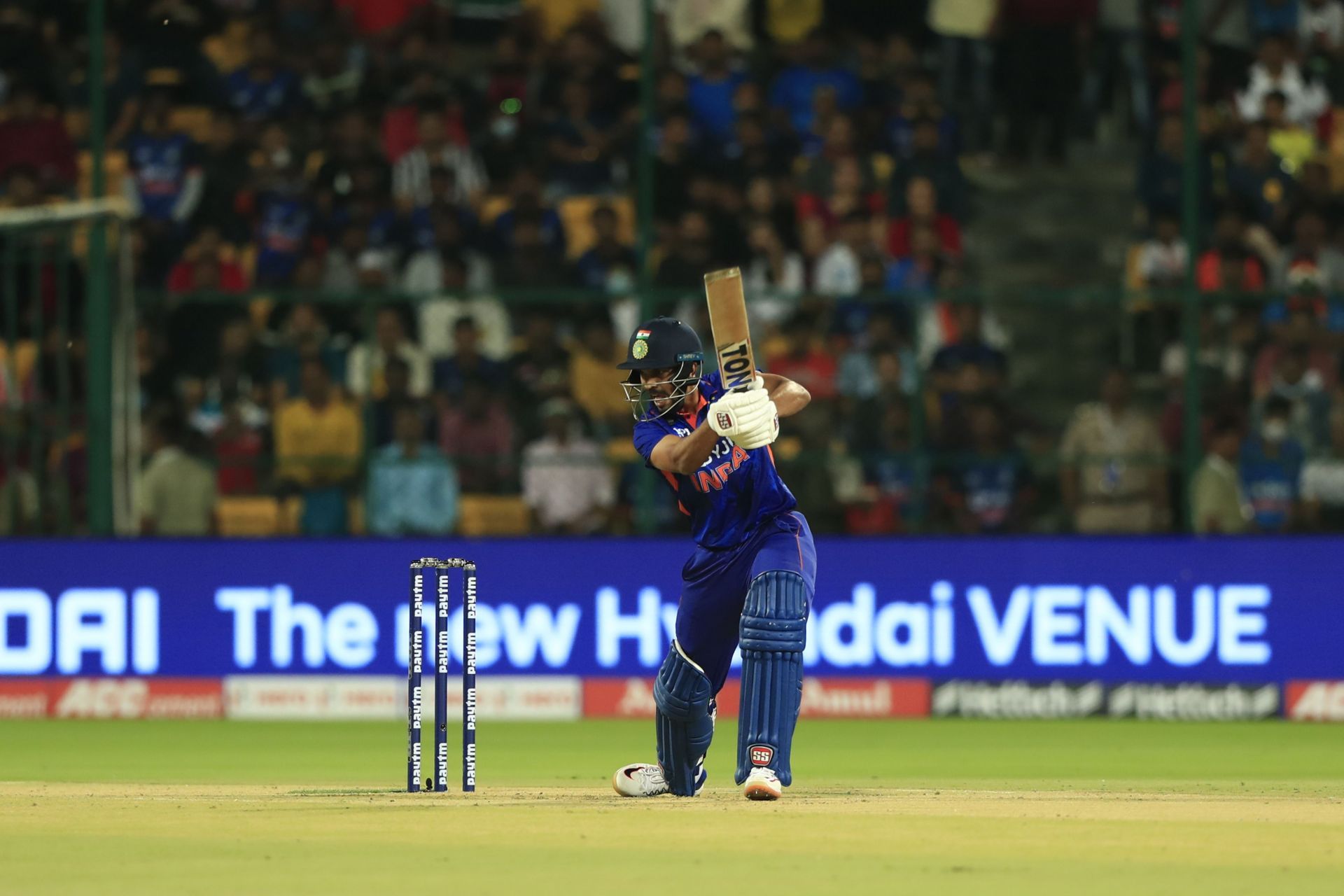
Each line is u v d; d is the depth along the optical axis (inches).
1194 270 1893.5
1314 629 1839.3
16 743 1608.0
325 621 1859.0
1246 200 2203.5
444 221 2161.7
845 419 2009.1
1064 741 1631.4
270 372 2059.5
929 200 2176.4
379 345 2057.1
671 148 2187.5
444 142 2229.3
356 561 1860.2
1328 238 2188.7
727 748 1504.7
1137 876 649.6
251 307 2087.8
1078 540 1850.4
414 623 997.8
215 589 1866.4
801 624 906.1
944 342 2086.6
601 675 1851.6
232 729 1745.8
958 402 2007.9
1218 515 1972.2
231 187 2199.8
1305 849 725.9
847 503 2009.1
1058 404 2224.4
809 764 1406.3
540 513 2004.2
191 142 2210.9
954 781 1191.6
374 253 2161.7
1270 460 2018.9
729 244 2134.6
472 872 658.2
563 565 1855.3
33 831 788.6
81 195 2220.7
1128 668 1843.0
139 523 2006.6
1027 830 788.0
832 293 1925.4
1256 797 983.0
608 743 1601.9
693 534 934.4
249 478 2071.9
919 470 1932.8
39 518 1930.4
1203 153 2224.4
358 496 2026.3
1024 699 1845.5
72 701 1867.6
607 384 2071.9
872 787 1093.8
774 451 2007.9
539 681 1851.6
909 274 2148.1
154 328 2065.7
